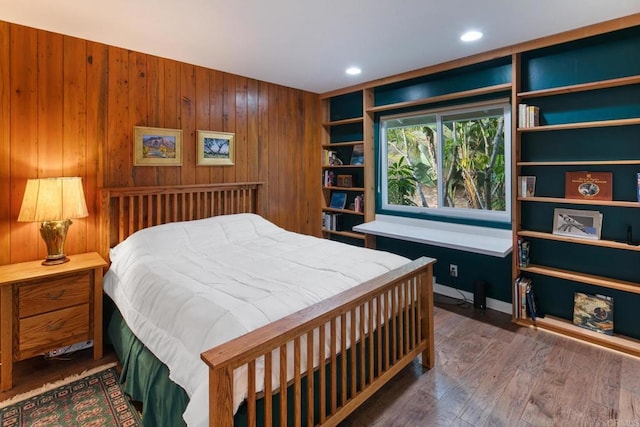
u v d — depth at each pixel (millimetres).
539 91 2719
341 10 2199
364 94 4027
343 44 2775
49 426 1794
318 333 1650
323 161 4633
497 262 3277
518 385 2113
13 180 2432
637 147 2463
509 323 2977
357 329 1904
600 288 2697
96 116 2756
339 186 4492
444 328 2891
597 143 2621
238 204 3723
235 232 3133
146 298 1969
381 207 4242
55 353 2498
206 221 3131
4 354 2094
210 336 1461
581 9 2195
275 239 3100
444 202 3715
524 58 2914
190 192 3287
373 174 4199
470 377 2205
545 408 1904
